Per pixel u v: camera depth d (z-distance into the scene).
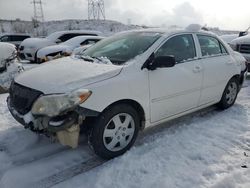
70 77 3.33
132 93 3.55
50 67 3.84
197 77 4.43
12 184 3.08
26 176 3.21
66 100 3.03
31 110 3.20
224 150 3.77
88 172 3.30
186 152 3.69
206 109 5.44
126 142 3.67
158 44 3.99
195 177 3.14
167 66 3.70
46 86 3.23
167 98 4.02
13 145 3.93
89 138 3.38
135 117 3.69
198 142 3.99
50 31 46.94
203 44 4.77
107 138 3.46
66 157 3.62
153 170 3.27
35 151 3.77
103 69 3.53
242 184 3.00
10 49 6.83
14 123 4.66
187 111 4.50
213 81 4.81
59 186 3.05
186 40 4.46
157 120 4.02
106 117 3.37
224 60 5.09
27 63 13.12
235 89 5.54
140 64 3.71
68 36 15.49
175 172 3.23
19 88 3.50
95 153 3.49
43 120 3.14
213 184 2.99
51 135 3.23
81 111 3.12
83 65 3.74
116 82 3.39
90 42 13.27
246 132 4.36
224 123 4.73
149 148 3.81
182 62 4.25
